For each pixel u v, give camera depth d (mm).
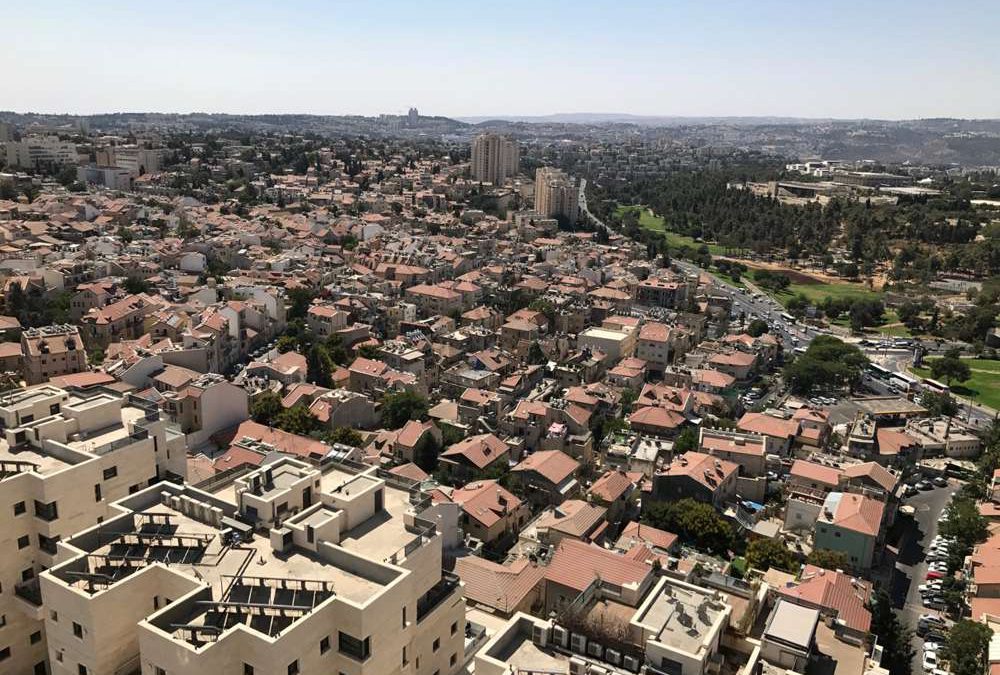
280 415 196125
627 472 184500
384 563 66062
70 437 90438
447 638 77812
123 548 68375
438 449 186125
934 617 148500
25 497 79562
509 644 77562
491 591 115250
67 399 97625
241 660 57594
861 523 154750
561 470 174875
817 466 184750
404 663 67562
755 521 169625
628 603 84688
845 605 110875
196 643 56344
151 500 76750
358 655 61719
